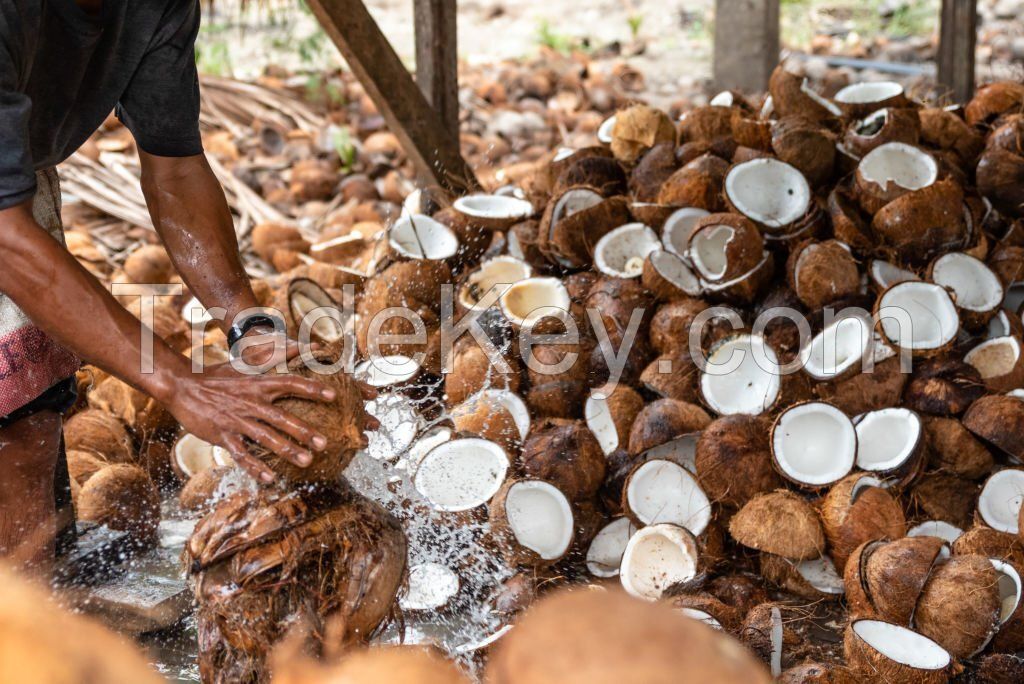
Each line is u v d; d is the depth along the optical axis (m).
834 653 2.28
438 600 2.41
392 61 4.08
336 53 9.02
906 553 2.28
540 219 3.73
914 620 2.24
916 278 3.10
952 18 6.00
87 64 1.99
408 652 0.38
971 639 2.17
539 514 2.62
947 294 2.90
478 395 2.98
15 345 2.09
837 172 3.38
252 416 1.70
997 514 2.66
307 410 1.73
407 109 4.17
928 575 2.23
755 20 6.59
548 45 9.94
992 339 2.91
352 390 1.84
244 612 1.65
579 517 2.74
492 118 7.49
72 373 2.27
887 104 3.60
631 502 2.67
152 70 2.12
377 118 7.09
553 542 2.60
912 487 2.74
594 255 3.35
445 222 3.66
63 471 2.47
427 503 2.56
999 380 2.79
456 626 2.38
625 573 2.51
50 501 2.29
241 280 2.25
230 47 9.31
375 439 2.82
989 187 3.29
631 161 3.74
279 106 7.38
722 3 6.66
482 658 2.15
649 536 2.56
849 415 2.86
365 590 1.70
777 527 2.52
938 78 6.15
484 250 3.68
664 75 9.19
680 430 2.77
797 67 8.52
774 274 3.20
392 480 2.52
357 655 0.37
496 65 8.91
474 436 2.80
